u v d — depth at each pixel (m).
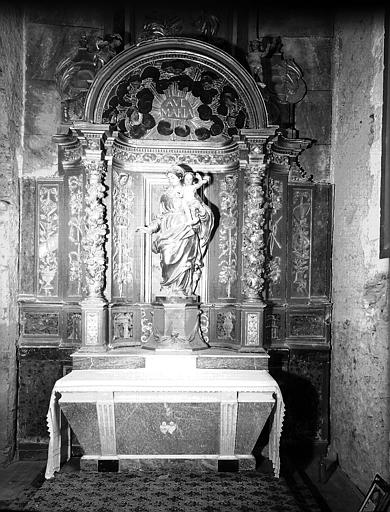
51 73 6.88
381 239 5.40
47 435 6.67
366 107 5.96
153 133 6.78
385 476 5.31
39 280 6.76
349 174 6.39
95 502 5.02
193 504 5.01
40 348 6.68
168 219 6.46
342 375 6.45
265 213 6.58
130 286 6.72
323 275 6.89
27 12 6.79
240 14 6.89
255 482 5.50
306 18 6.99
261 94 6.24
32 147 6.83
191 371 6.05
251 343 6.36
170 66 6.49
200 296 6.75
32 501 5.03
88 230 6.22
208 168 6.79
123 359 6.14
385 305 5.41
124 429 5.65
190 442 5.73
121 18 6.77
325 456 6.77
